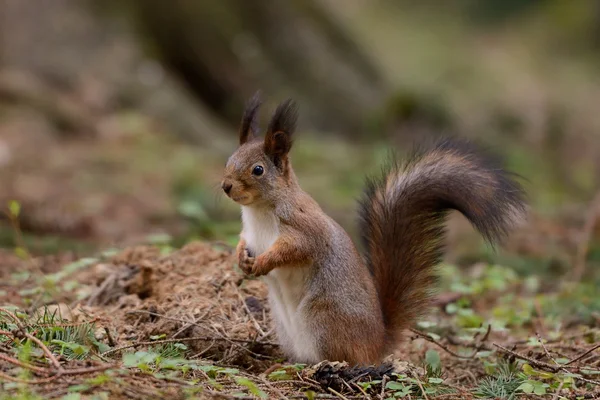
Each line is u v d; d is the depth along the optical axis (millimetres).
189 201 16984
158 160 22547
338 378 7652
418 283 8914
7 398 5977
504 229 8727
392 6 50469
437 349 9633
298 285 8375
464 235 17531
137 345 8062
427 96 32062
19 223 15367
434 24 49125
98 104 25203
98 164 21625
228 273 9711
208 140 25969
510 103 37406
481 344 9508
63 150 22391
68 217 15984
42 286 10352
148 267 9883
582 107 39094
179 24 28484
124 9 27531
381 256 8969
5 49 25359
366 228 9164
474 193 8836
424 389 7656
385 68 34719
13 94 23797
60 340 7770
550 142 34125
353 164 24500
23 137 22359
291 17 30688
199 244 10398
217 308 9156
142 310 8984
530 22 50312
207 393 6816
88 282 10695
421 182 9023
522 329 10703
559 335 9914
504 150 27719
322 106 30234
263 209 8398
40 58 25578
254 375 7883
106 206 17812
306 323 8312
